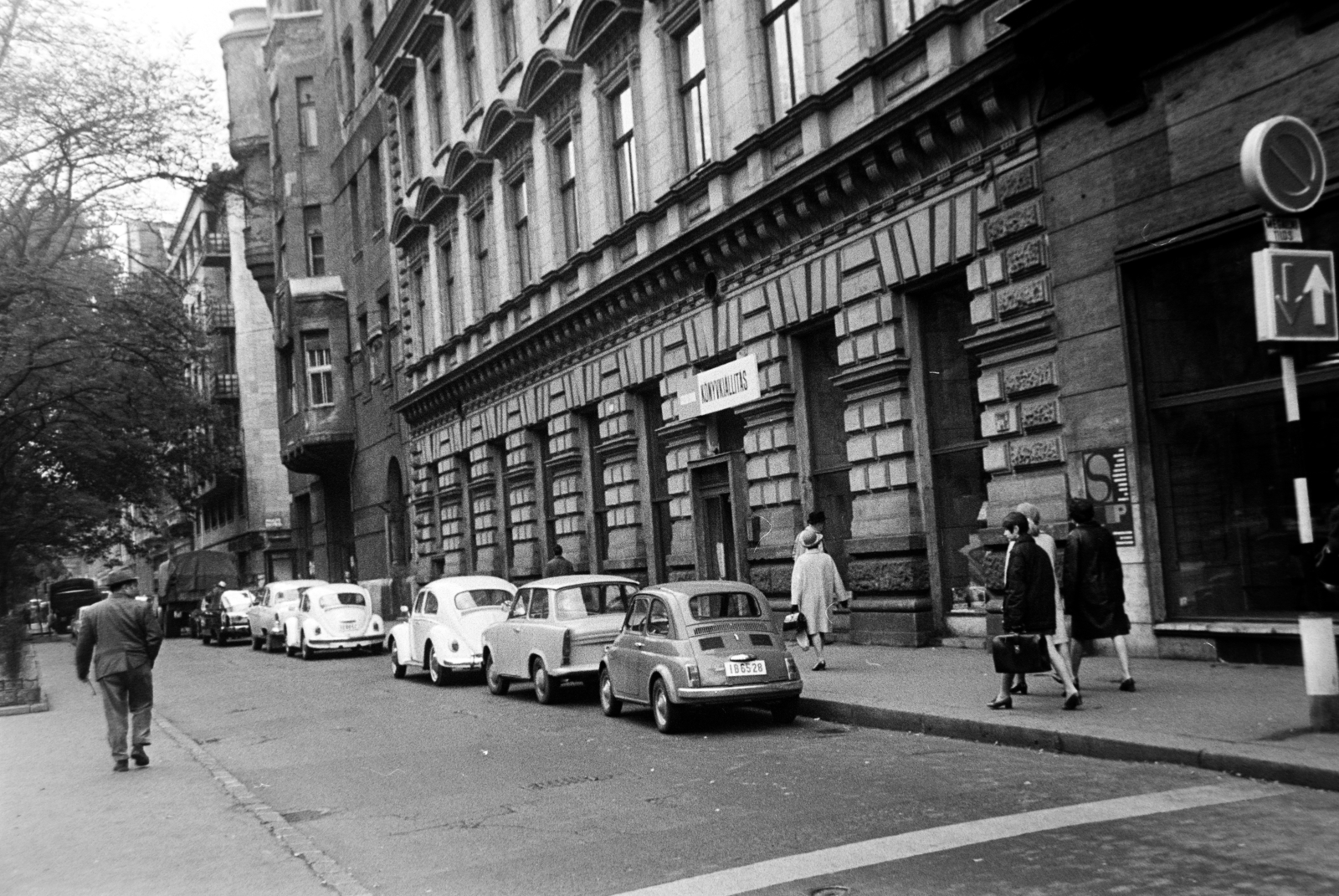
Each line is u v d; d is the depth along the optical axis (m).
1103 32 12.37
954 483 15.97
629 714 13.87
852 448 17.33
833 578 14.85
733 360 20.38
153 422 39.00
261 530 64.88
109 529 54.12
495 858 7.32
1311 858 5.90
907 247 15.91
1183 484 12.58
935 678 12.95
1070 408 13.59
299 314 46.28
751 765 9.89
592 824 8.07
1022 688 11.27
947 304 15.96
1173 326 12.61
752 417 19.70
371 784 10.32
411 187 37.91
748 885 6.20
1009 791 7.95
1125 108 12.73
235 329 66.94
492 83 31.05
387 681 20.23
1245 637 11.76
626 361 24.23
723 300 20.55
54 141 28.92
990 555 14.77
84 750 12.98
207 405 43.25
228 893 6.70
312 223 48.81
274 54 50.16
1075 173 13.43
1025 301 14.05
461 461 35.50
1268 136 8.27
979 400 14.80
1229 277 12.05
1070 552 10.63
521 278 30.12
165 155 30.23
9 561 46.62
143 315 34.19
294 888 6.75
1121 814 7.02
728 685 11.86
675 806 8.43
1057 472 13.77
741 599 12.57
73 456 42.31
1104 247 13.09
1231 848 6.16
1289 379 8.57
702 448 21.73
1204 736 8.44
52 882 7.14
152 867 7.41
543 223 28.06
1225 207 11.76
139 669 11.58
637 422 24.42
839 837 7.09
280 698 18.47
